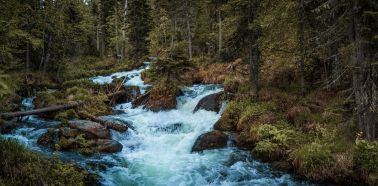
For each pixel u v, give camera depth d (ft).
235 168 41.50
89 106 69.72
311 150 39.73
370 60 39.99
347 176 36.42
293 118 51.65
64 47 120.06
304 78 63.31
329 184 36.86
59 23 113.91
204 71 97.66
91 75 127.03
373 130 40.37
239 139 50.11
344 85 57.41
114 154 46.01
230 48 66.95
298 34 56.95
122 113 71.10
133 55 159.74
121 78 104.88
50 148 45.52
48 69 117.39
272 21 54.70
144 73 107.96
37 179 28.45
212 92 75.56
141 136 54.60
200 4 138.10
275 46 61.87
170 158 45.39
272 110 55.31
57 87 100.42
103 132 50.06
